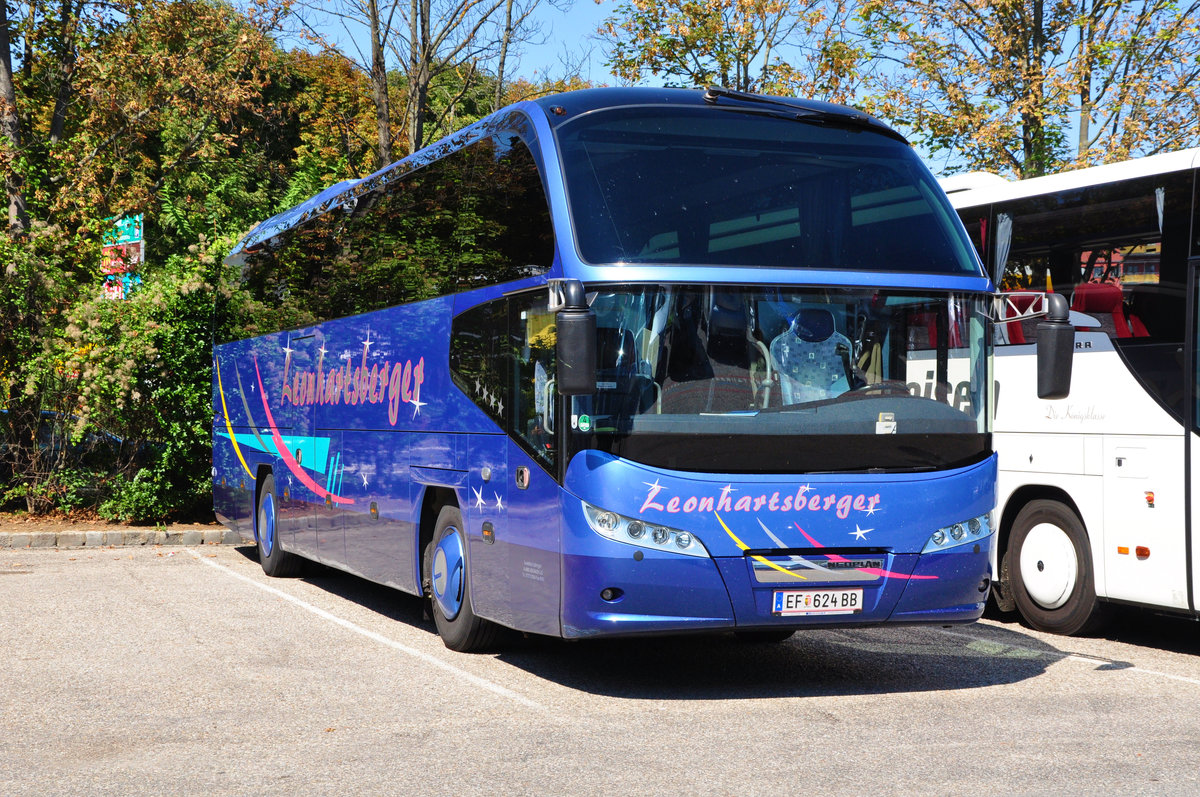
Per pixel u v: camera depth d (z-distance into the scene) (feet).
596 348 23.61
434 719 22.66
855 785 18.08
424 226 32.78
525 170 26.91
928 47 69.00
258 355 48.11
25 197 70.13
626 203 24.81
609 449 23.56
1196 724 22.26
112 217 70.38
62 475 57.00
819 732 21.59
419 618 36.04
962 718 22.77
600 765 19.30
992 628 35.32
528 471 25.81
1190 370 30.12
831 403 24.49
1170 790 17.87
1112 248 32.42
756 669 28.27
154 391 56.80
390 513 34.24
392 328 34.63
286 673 27.14
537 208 26.03
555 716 22.94
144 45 75.72
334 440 39.19
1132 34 65.77
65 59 79.00
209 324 57.67
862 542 24.32
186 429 57.11
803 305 24.68
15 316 56.95
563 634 24.45
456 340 30.07
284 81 116.57
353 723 22.31
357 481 37.01
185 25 77.15
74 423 56.24
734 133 26.32
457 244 30.45
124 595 39.55
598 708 23.70
